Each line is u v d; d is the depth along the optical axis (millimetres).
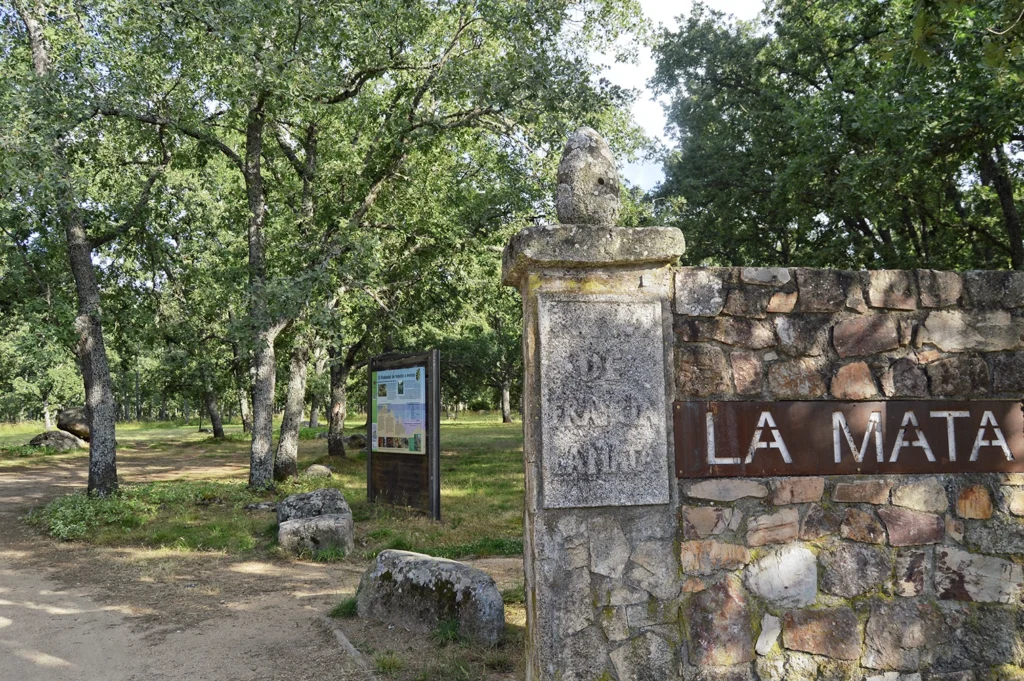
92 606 6633
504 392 46812
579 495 3438
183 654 5332
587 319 3527
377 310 17953
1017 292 3957
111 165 14062
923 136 10883
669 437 3578
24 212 11727
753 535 3602
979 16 9359
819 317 3773
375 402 12375
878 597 3672
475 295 17297
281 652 5289
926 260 13891
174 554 8734
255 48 11750
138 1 11148
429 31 14844
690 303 3652
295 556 8539
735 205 17359
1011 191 13336
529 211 15086
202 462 20438
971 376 3871
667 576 3514
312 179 15312
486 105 14078
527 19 13273
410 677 4719
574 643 3396
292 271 13828
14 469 18281
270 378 13930
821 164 12578
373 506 11805
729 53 18438
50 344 13586
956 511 3783
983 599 3752
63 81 11578
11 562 8484
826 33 15289
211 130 14367
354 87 15016
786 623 3584
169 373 28109
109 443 11914
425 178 15711
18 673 5047
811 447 3689
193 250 15836
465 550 8703
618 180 3711
